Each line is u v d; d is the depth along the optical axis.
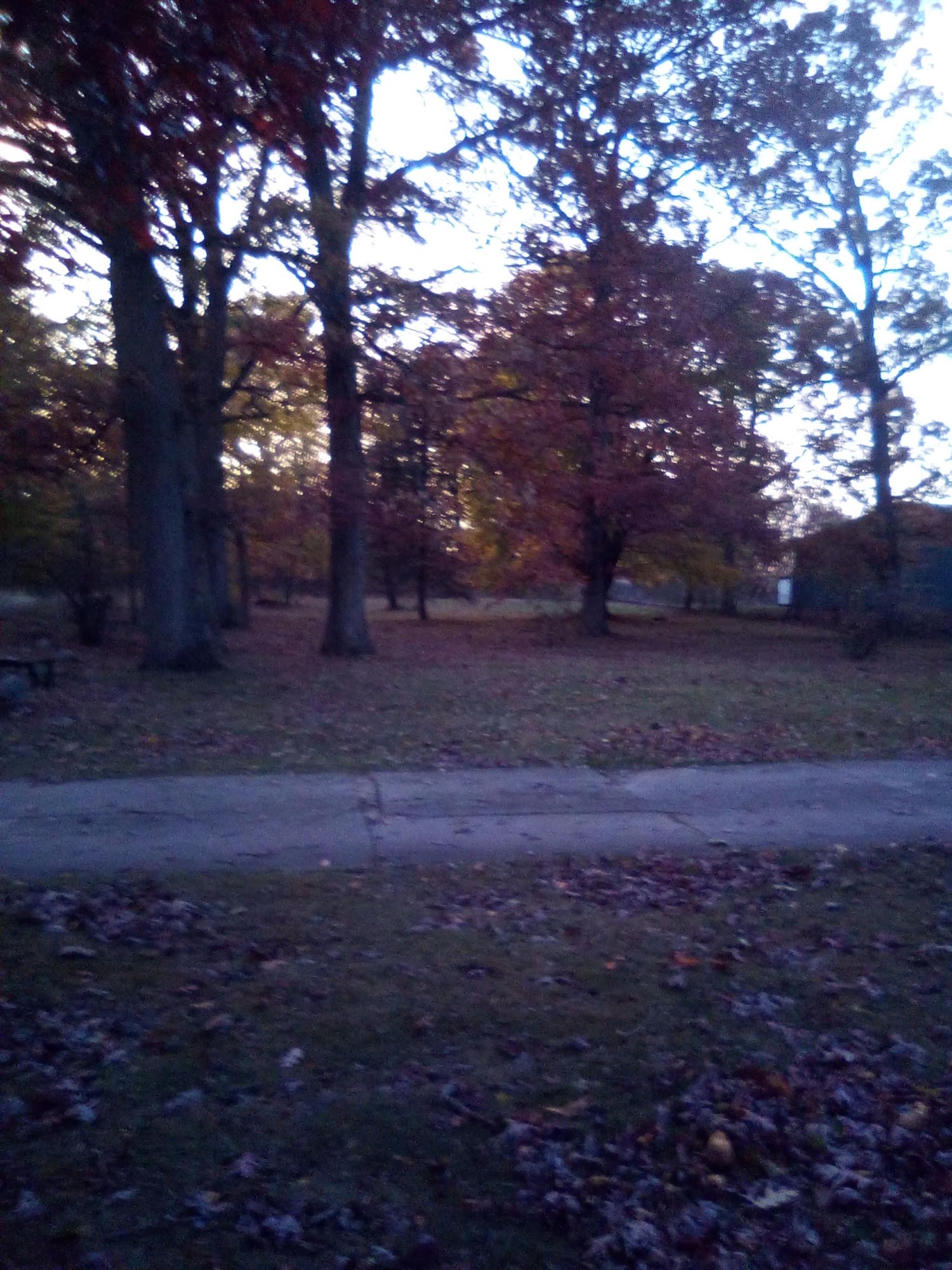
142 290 17.28
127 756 11.45
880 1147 4.64
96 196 9.22
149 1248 3.82
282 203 14.92
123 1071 4.87
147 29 7.57
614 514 28.08
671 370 22.11
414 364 18.69
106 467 23.94
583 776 10.95
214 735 12.62
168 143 8.62
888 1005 5.80
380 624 38.03
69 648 24.20
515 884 7.54
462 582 41.06
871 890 7.58
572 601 45.16
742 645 28.42
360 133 16.73
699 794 10.26
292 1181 4.21
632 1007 5.64
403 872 7.74
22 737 12.22
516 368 19.59
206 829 8.79
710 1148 4.49
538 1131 4.56
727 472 26.69
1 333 17.16
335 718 13.98
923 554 34.88
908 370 30.58
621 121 19.67
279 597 56.16
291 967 5.98
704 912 7.07
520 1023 5.41
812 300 29.02
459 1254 3.90
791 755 12.05
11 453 18.58
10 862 7.75
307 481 28.70
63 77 7.93
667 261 21.27
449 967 6.03
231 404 27.03
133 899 6.94
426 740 12.56
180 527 18.56
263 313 21.38
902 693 17.00
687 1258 3.95
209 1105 4.66
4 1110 4.52
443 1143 4.46
